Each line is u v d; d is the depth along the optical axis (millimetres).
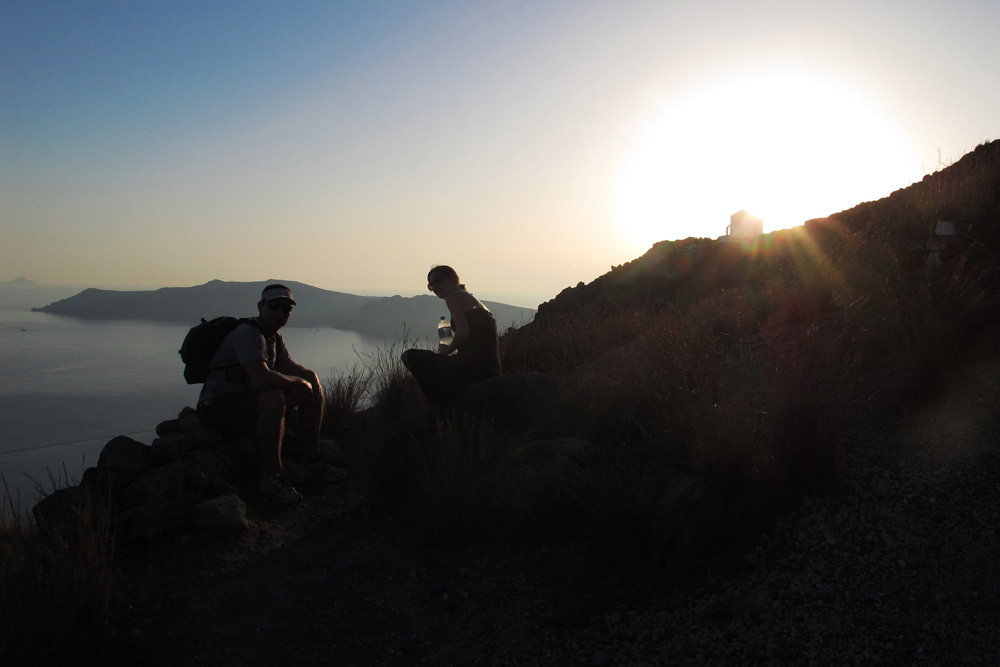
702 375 4523
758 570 2816
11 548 2861
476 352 4945
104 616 2729
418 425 4559
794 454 3346
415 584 3279
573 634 2688
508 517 3635
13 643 2426
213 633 2879
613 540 3104
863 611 2389
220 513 3713
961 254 4949
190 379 4523
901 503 2965
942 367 3799
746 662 2266
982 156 7895
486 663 2604
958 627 2188
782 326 5539
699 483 3221
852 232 7734
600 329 7090
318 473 4629
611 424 4539
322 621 3016
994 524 2658
